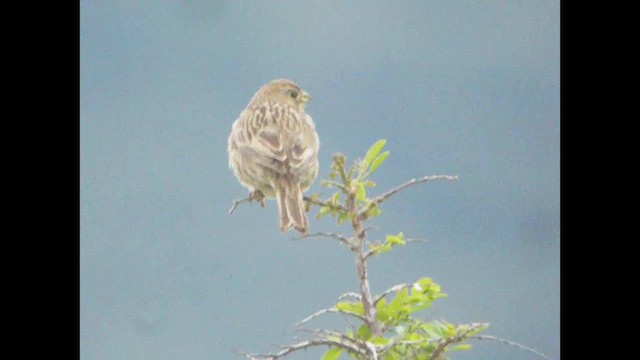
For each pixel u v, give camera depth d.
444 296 8.73
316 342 7.64
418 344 8.33
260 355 7.57
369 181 8.74
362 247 8.52
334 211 8.65
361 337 8.40
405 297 8.70
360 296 8.45
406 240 8.41
